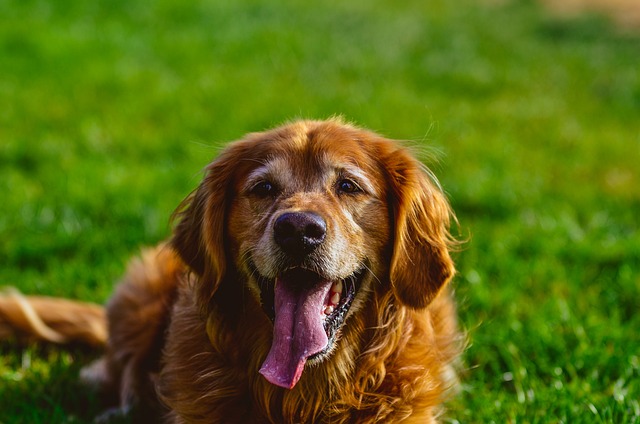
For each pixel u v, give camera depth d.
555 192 6.66
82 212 5.82
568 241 5.52
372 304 3.22
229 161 3.29
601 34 14.93
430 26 14.67
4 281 4.87
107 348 4.07
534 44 13.82
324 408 3.23
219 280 3.17
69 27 11.56
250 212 3.14
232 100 8.87
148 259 4.07
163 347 3.73
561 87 10.91
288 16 14.16
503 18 16.38
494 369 3.97
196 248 3.29
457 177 6.69
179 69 10.23
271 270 2.93
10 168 6.70
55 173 6.52
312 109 8.68
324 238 2.89
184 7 13.56
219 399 3.24
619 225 5.92
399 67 11.26
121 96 8.84
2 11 11.91
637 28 15.57
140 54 10.70
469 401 3.70
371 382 3.21
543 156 7.67
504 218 6.01
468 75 10.97
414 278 3.20
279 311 2.98
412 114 8.87
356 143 3.26
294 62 11.05
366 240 3.13
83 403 3.89
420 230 3.23
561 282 4.88
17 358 4.20
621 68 12.11
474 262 5.10
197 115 8.21
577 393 3.67
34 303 4.37
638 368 3.85
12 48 10.30
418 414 3.21
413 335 3.28
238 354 3.25
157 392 3.46
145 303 3.90
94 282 4.94
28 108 8.23
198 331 3.28
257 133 3.45
